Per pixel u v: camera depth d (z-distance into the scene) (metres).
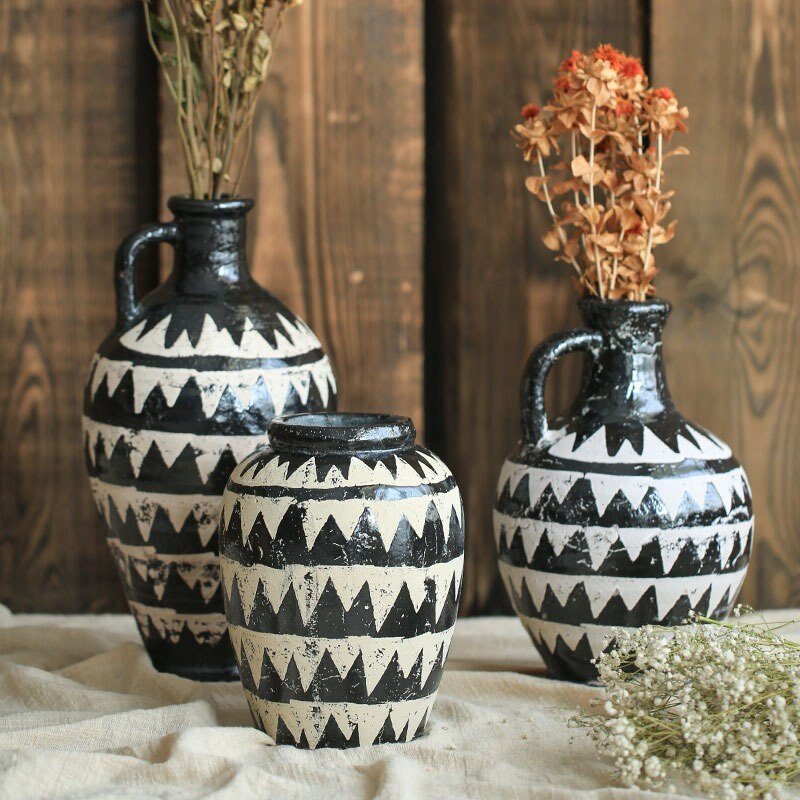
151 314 1.53
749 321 1.96
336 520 1.28
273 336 1.53
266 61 1.54
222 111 1.56
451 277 1.93
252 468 1.34
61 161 1.88
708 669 1.24
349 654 1.30
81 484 1.93
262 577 1.30
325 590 1.28
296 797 1.23
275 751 1.30
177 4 1.61
